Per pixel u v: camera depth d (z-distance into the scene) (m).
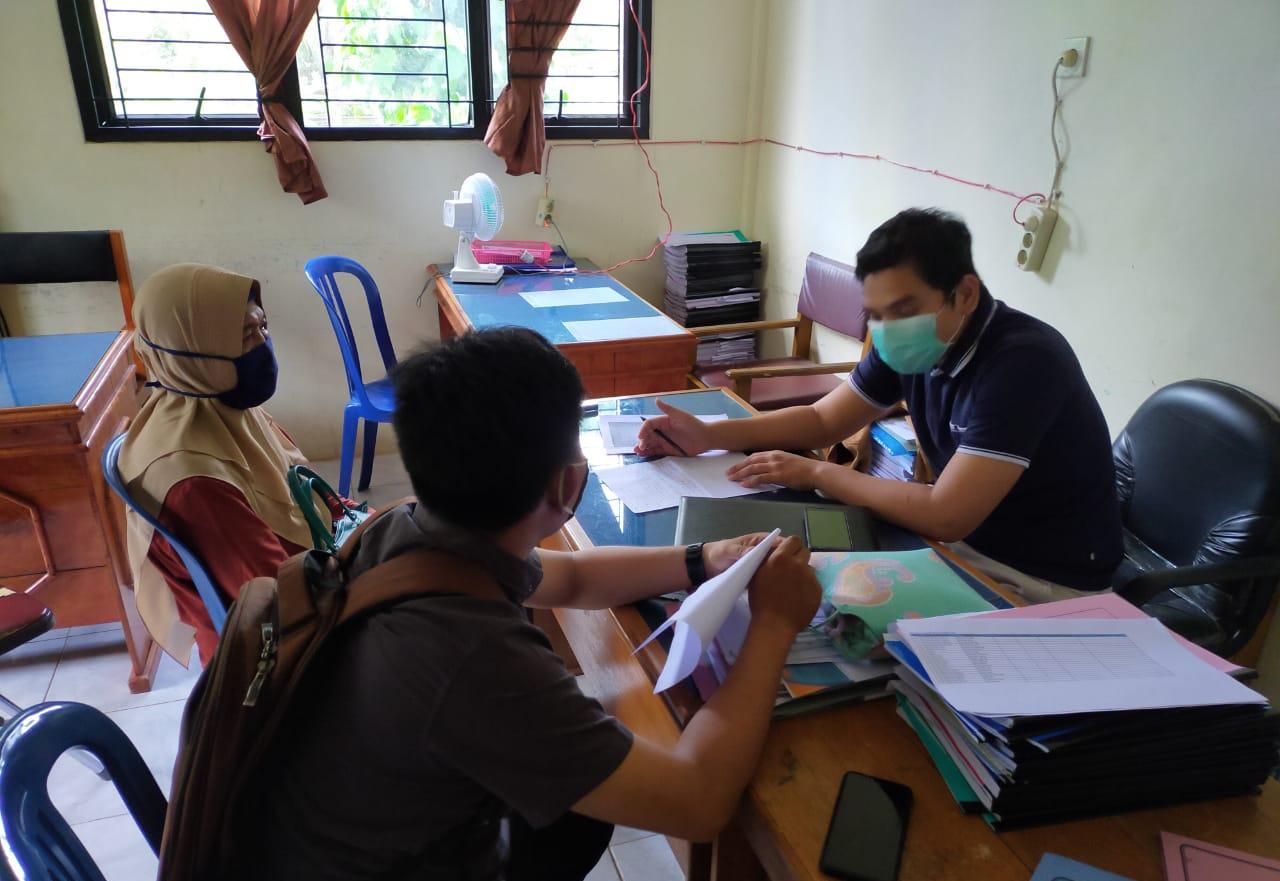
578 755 0.66
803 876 0.70
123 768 0.81
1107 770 0.75
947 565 1.08
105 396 1.92
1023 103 2.16
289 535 1.50
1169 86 1.78
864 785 0.78
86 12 2.62
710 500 1.27
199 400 1.42
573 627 1.28
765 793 0.78
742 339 3.49
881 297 1.31
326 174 2.98
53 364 1.94
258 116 2.88
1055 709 0.75
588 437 1.58
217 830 0.68
